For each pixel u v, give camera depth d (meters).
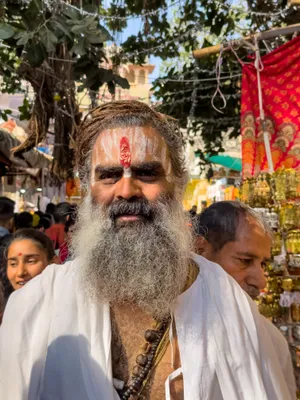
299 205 2.10
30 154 5.57
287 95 2.63
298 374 1.95
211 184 8.15
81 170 1.22
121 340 1.10
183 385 1.03
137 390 1.03
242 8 3.89
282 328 2.03
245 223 1.49
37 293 1.14
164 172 1.14
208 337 1.07
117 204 1.10
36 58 2.69
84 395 1.02
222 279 1.17
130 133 1.12
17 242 2.10
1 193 6.74
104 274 1.07
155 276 1.06
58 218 4.60
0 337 1.10
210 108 5.36
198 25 4.20
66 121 4.34
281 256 2.08
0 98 5.53
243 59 4.24
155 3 3.98
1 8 2.71
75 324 1.08
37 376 1.06
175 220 1.14
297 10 3.47
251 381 1.05
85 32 2.63
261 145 2.67
